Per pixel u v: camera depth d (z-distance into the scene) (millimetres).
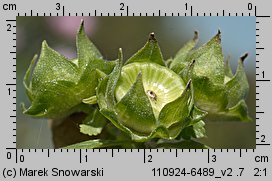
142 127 80
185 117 79
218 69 85
